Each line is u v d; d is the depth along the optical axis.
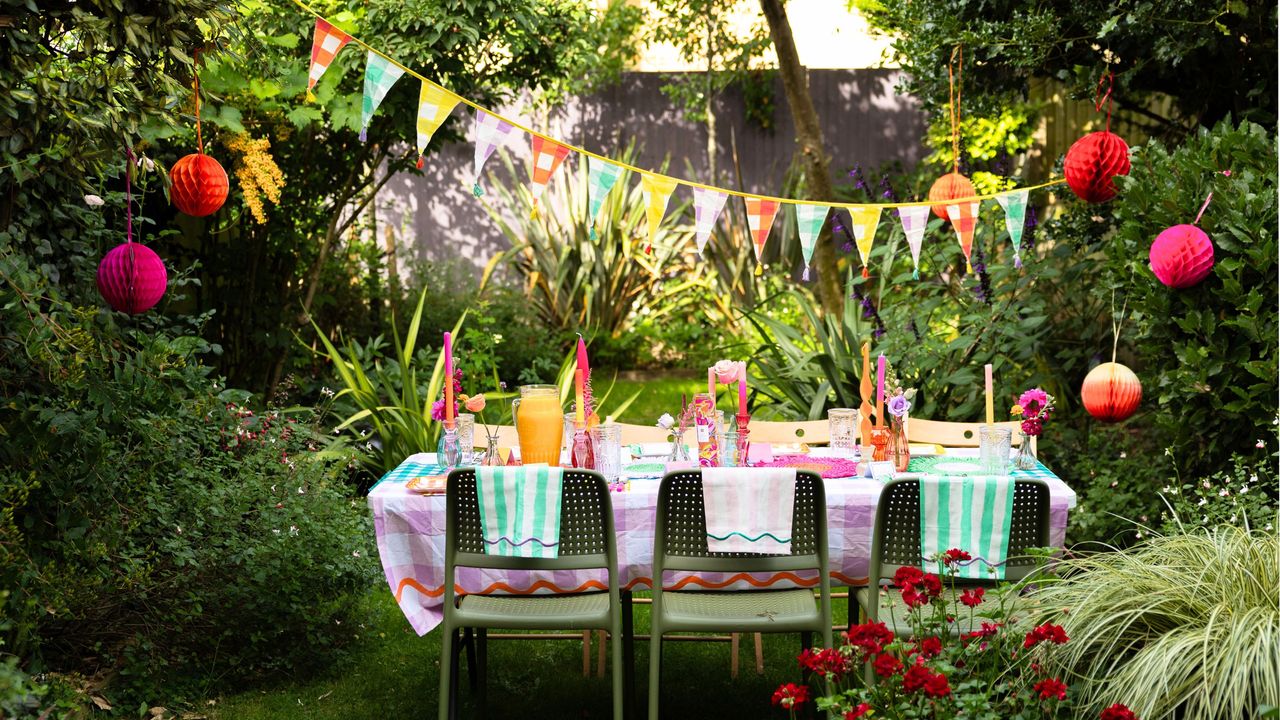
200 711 3.24
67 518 3.21
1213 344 3.82
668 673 3.59
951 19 5.14
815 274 8.82
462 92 5.81
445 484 3.10
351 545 3.76
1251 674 2.43
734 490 2.83
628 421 6.89
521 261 8.91
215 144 5.32
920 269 5.70
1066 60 5.29
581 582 3.09
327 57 3.16
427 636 3.87
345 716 3.26
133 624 3.45
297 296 6.49
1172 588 2.71
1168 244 3.41
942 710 2.34
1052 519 3.11
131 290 2.95
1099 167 3.12
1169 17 4.65
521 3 5.55
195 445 3.88
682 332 8.52
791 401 5.09
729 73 9.00
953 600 2.85
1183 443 4.02
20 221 3.52
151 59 3.06
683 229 8.90
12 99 2.85
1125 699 2.47
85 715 3.01
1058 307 5.66
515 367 7.79
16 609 3.00
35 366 3.29
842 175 9.19
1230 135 3.91
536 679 3.54
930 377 5.23
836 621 3.89
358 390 5.34
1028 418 3.33
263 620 3.57
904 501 2.84
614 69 8.99
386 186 8.91
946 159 8.00
